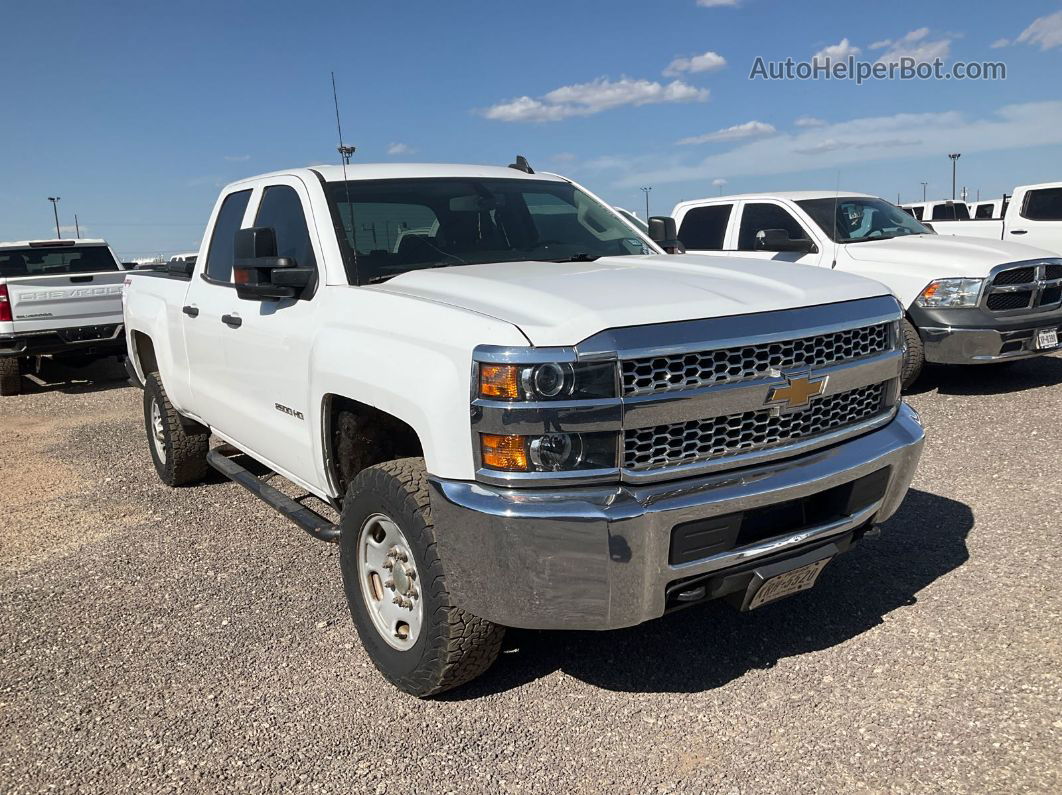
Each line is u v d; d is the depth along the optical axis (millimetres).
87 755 2926
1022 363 9164
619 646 3510
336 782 2727
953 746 2717
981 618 3520
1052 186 12117
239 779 2760
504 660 3434
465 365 2650
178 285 5477
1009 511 4691
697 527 2660
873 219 9023
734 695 3105
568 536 2533
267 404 4102
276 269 3709
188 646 3689
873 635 3455
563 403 2521
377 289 3373
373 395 3035
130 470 6746
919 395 7840
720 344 2682
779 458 2863
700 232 9727
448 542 2717
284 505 4090
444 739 2926
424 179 4207
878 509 3213
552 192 4586
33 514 5742
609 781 2664
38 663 3602
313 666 3467
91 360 12375
